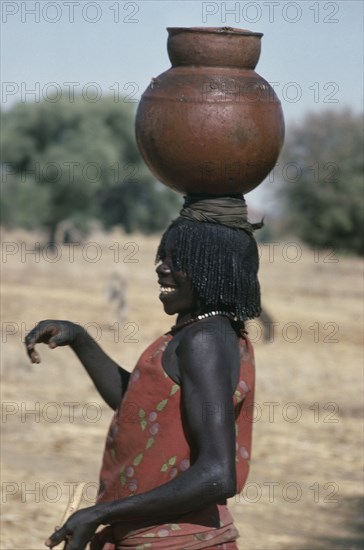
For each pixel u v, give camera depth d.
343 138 39.81
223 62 4.52
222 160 4.49
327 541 11.14
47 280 50.66
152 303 43.19
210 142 4.46
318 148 40.06
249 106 4.48
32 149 90.81
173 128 4.50
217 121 4.45
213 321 4.53
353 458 15.74
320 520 12.12
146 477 4.47
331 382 24.38
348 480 14.32
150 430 4.47
